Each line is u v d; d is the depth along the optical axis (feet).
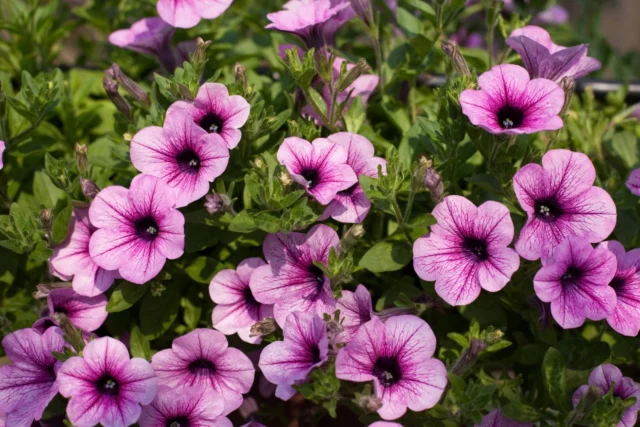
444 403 2.74
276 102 3.15
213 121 2.85
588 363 2.84
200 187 2.78
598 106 3.48
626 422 2.71
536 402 2.87
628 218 3.00
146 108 3.05
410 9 3.64
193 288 3.02
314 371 2.65
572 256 2.69
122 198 2.79
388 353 2.70
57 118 3.40
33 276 3.08
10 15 3.83
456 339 2.78
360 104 3.05
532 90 2.77
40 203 3.08
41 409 2.73
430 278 2.75
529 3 3.63
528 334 3.00
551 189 2.75
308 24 2.95
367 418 2.78
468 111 2.74
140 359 2.70
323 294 2.79
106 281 2.85
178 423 2.78
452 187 3.01
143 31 3.23
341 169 2.80
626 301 2.75
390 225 2.96
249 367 2.81
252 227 2.79
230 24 3.59
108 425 2.68
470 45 4.00
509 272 2.71
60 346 2.79
